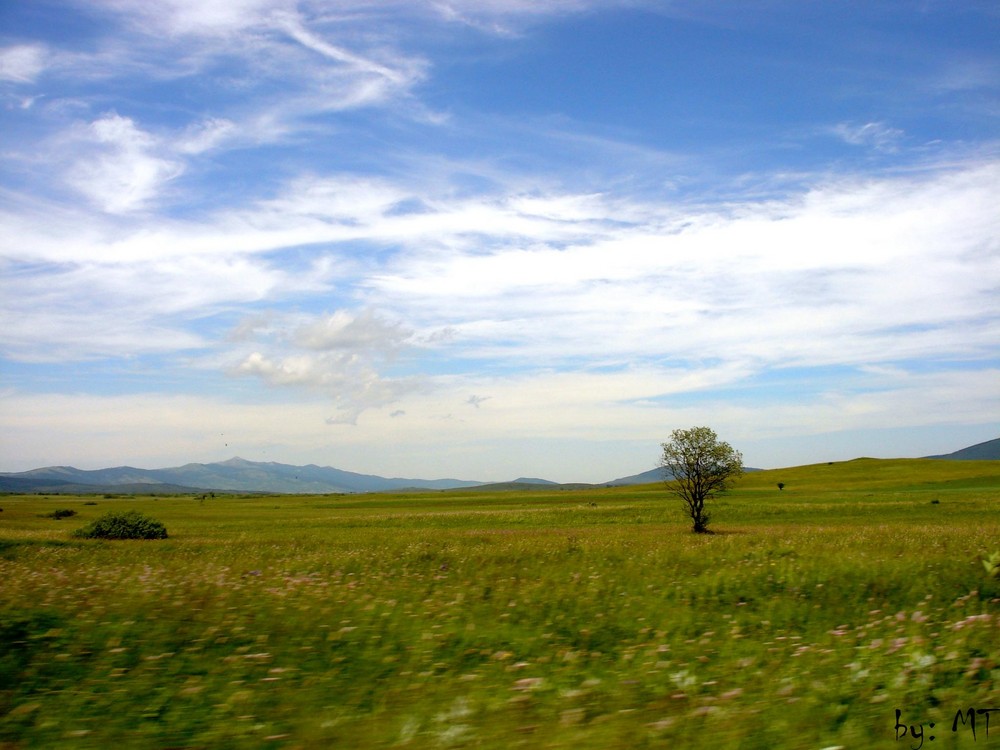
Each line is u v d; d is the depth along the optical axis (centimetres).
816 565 1725
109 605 1061
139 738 589
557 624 1124
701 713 611
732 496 9281
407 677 789
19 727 606
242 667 803
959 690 667
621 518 6650
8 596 1077
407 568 1986
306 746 561
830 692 679
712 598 1392
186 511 10588
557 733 570
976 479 11112
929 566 1642
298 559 2384
